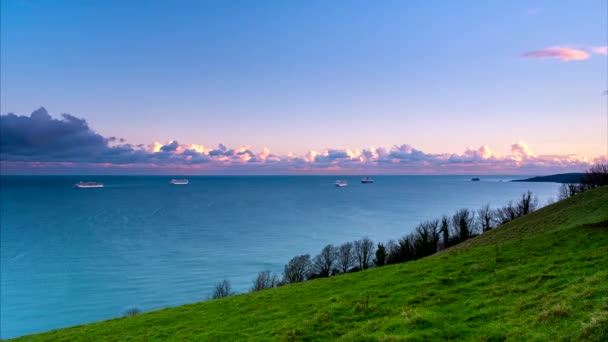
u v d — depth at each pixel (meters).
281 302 31.03
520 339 14.38
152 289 165.50
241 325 25.95
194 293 160.62
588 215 45.53
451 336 16.25
